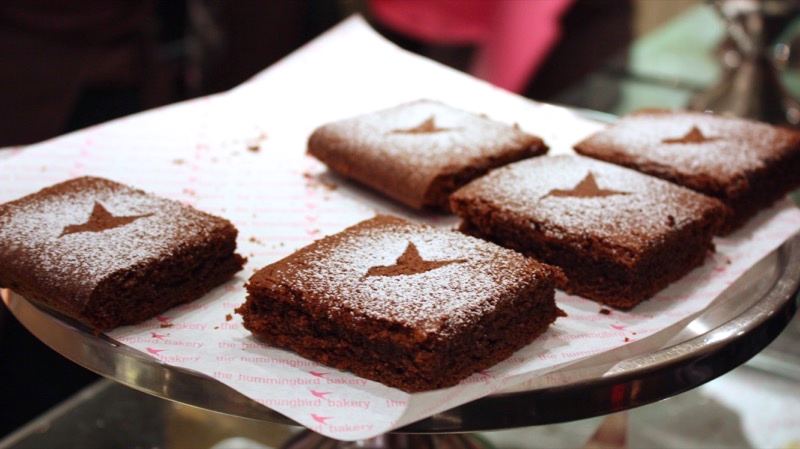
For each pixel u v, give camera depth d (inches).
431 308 16.7
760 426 20.9
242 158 22.7
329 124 22.6
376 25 34.4
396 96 25.0
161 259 17.8
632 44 34.0
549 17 27.9
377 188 21.5
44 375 28.0
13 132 28.3
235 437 21.4
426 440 19.9
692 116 23.2
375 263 17.8
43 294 17.5
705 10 37.9
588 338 17.7
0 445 20.7
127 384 16.7
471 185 20.2
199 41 36.4
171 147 22.9
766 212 21.4
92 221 18.8
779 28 28.4
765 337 17.4
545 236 19.0
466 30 29.2
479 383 16.4
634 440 20.7
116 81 29.9
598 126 24.0
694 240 19.3
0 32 27.5
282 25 34.2
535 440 21.2
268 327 17.4
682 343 17.0
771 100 28.5
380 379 16.7
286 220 20.6
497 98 25.0
